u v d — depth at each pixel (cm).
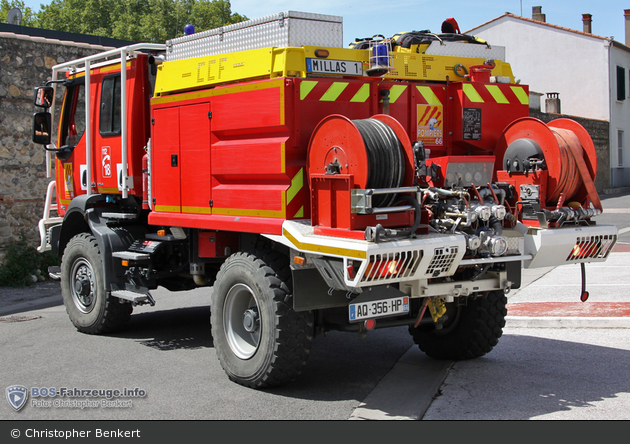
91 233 764
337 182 466
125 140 707
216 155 568
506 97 609
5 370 597
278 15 514
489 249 487
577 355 611
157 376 573
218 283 553
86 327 746
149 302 671
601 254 551
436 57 587
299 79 502
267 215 519
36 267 1168
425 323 572
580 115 3312
